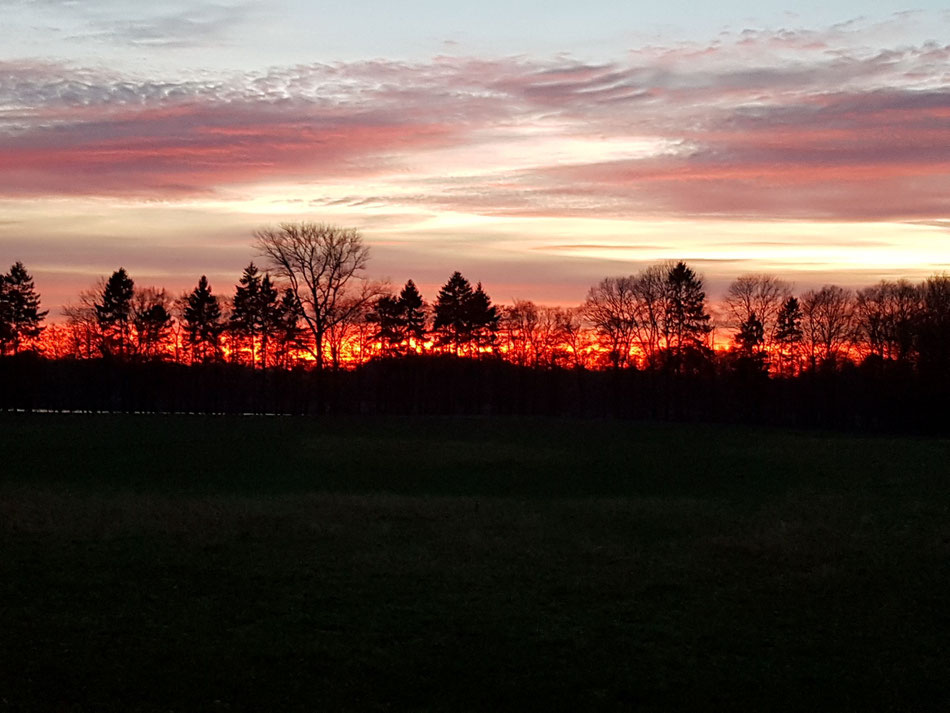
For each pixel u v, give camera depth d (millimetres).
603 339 94812
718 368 88562
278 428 56188
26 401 79812
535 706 11195
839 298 92500
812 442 51281
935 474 35500
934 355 71688
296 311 71500
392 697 11344
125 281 89688
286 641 13156
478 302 90000
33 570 16609
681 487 33531
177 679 11617
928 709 11266
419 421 64312
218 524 21391
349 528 21453
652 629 14125
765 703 11391
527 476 36438
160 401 90812
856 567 18250
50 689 11148
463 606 15125
